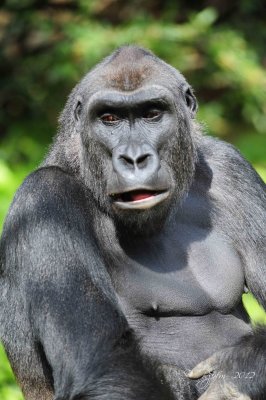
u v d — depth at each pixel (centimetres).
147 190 1641
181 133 1742
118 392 1548
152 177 1609
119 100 1677
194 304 1755
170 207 1755
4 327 1778
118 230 1766
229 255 1817
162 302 1755
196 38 4653
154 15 4853
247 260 1855
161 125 1705
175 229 1808
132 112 1686
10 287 1747
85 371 1581
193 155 1786
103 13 4772
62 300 1639
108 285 1692
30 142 4444
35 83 4706
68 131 1800
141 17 4572
